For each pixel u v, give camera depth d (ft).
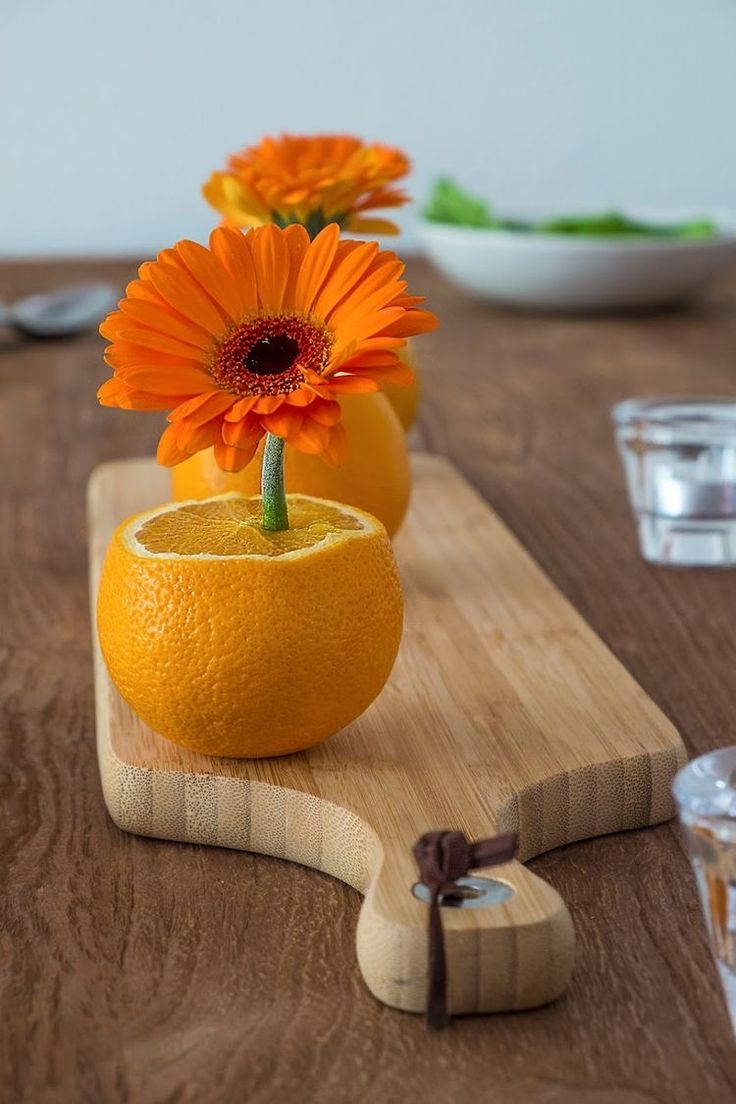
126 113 7.45
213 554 1.92
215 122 7.49
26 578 2.71
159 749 1.99
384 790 1.92
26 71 7.34
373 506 2.38
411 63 7.47
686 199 7.74
